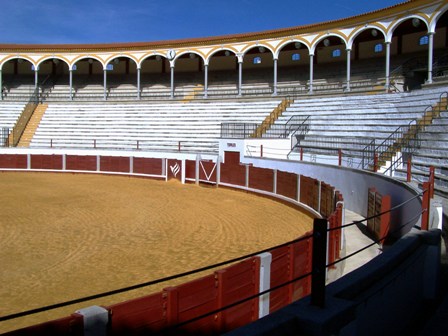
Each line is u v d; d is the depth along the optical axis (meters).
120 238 9.99
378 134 18.41
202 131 28.05
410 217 8.27
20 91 36.62
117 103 32.97
